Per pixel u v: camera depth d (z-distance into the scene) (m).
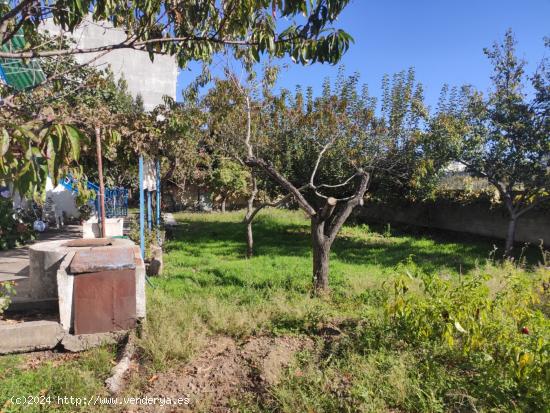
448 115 10.13
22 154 1.86
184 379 3.72
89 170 8.47
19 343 4.18
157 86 26.89
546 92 8.94
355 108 11.55
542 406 2.91
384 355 3.88
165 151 9.63
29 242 9.97
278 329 4.88
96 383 3.56
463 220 14.11
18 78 5.08
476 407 3.08
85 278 4.41
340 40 3.28
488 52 9.63
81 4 3.22
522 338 3.35
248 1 3.55
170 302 5.55
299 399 3.27
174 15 3.86
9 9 3.72
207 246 11.28
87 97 8.88
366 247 11.52
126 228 11.82
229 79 8.63
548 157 9.10
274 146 11.69
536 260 9.70
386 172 12.01
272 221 16.66
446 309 3.75
